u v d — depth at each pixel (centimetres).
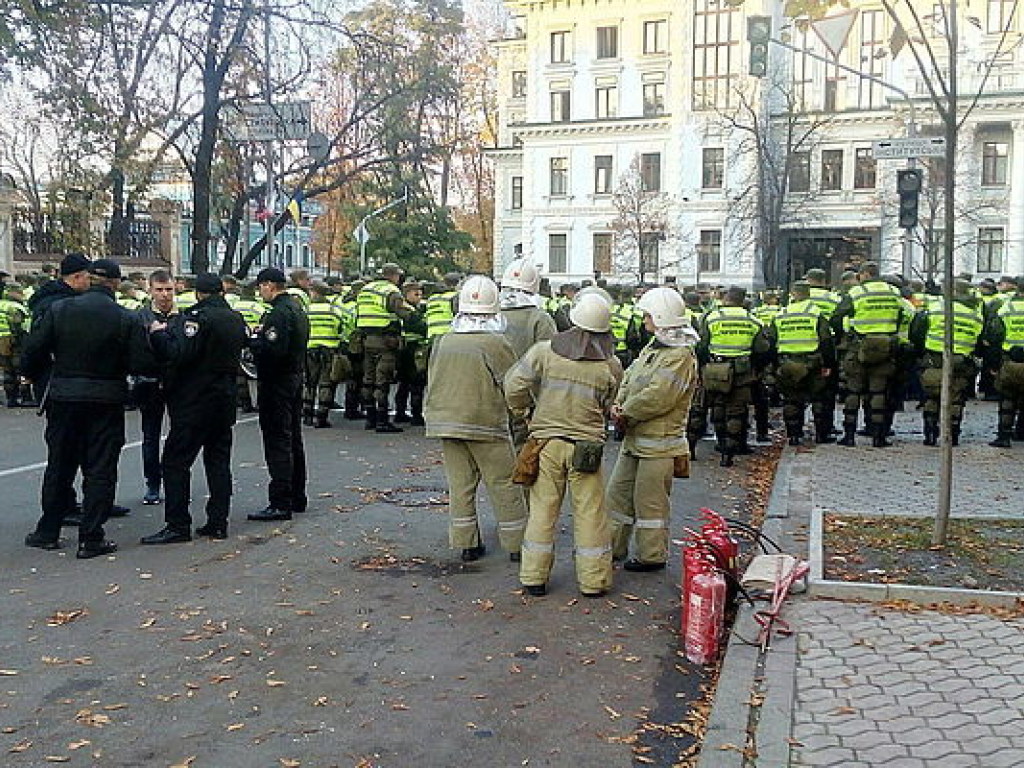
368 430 1445
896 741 451
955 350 1288
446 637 599
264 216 2427
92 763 441
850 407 1301
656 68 5791
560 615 641
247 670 547
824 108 5344
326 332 1444
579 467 659
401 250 4478
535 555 674
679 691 527
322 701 508
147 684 527
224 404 805
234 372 812
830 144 5303
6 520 868
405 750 457
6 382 1667
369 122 2817
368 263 4497
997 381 1304
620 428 742
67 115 2028
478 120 6825
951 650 562
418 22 3106
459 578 717
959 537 789
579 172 6019
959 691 506
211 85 2323
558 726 484
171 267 2808
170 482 799
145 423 934
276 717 490
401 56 2761
